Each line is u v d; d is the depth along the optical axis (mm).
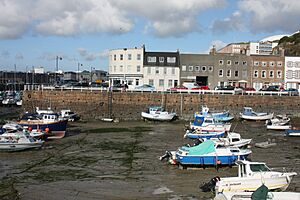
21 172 23484
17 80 131125
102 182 21297
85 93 53125
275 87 64562
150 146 32281
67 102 53344
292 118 52781
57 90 53719
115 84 70500
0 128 33125
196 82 73188
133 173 23344
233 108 53344
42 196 18688
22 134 30203
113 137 37406
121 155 28562
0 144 28875
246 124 48250
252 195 15266
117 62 75875
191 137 36062
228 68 73188
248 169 19828
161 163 26000
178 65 73062
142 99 53125
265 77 73500
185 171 23953
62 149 31000
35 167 24812
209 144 25062
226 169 24531
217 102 53406
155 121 50188
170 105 53156
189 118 52625
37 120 37688
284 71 73500
